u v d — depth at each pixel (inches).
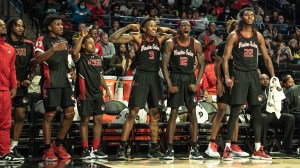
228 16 523.2
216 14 541.3
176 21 511.8
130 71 315.0
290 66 419.8
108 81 298.4
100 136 254.1
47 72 235.5
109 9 511.2
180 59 248.4
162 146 276.4
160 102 250.8
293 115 297.4
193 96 250.1
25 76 241.0
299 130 303.4
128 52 303.9
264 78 297.7
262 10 565.3
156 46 250.8
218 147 298.0
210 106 298.0
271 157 259.8
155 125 255.4
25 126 275.6
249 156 265.3
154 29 248.7
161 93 252.4
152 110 253.6
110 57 348.5
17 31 236.8
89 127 266.2
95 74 248.7
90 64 248.4
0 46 225.0
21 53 238.5
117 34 248.2
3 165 213.6
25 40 243.4
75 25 450.9
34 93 285.3
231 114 249.3
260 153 253.0
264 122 283.6
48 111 238.2
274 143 301.1
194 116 251.4
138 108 247.1
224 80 252.1
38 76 288.8
